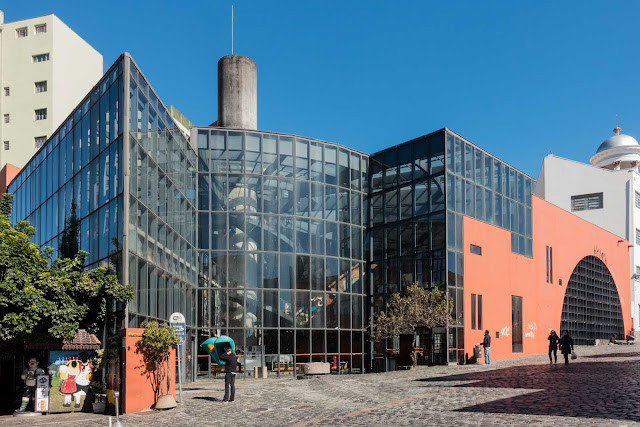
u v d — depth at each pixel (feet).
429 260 106.42
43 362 69.97
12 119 181.47
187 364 94.43
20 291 58.90
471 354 105.70
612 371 71.20
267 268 104.94
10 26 185.16
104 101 72.33
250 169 107.24
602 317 168.45
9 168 144.15
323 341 107.86
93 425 51.03
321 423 43.93
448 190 105.91
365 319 115.96
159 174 79.46
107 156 69.92
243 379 98.22
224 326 101.04
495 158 123.03
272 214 106.93
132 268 65.67
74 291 62.69
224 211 104.63
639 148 231.30
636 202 199.93
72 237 80.69
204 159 105.81
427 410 46.91
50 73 181.37
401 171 114.62
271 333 103.04
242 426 45.44
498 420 39.52
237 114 122.83
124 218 64.13
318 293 108.78
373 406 52.03
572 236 155.33
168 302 82.64
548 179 208.64
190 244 98.73
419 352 105.70
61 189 87.40
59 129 90.38
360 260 117.08
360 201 119.24
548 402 46.70
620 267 184.85
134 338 59.67
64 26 186.29
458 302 104.68
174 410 57.16
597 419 37.68
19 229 71.10
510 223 125.80
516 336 122.52
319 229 111.24
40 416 60.95
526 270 129.90
